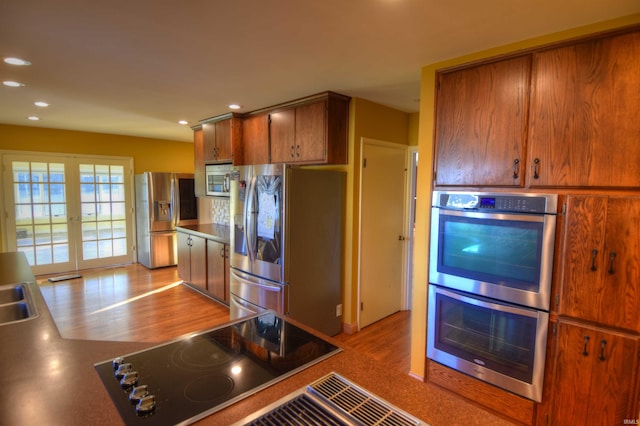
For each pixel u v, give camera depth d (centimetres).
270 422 85
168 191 583
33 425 82
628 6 157
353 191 339
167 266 592
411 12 167
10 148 498
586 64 176
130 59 233
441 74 234
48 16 172
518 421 202
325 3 159
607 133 171
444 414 89
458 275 223
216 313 396
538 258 189
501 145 206
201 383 102
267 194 312
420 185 250
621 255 166
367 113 343
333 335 346
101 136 577
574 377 182
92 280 517
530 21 175
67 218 552
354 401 93
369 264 364
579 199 175
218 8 164
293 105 347
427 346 244
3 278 221
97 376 104
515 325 200
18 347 123
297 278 311
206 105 368
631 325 166
